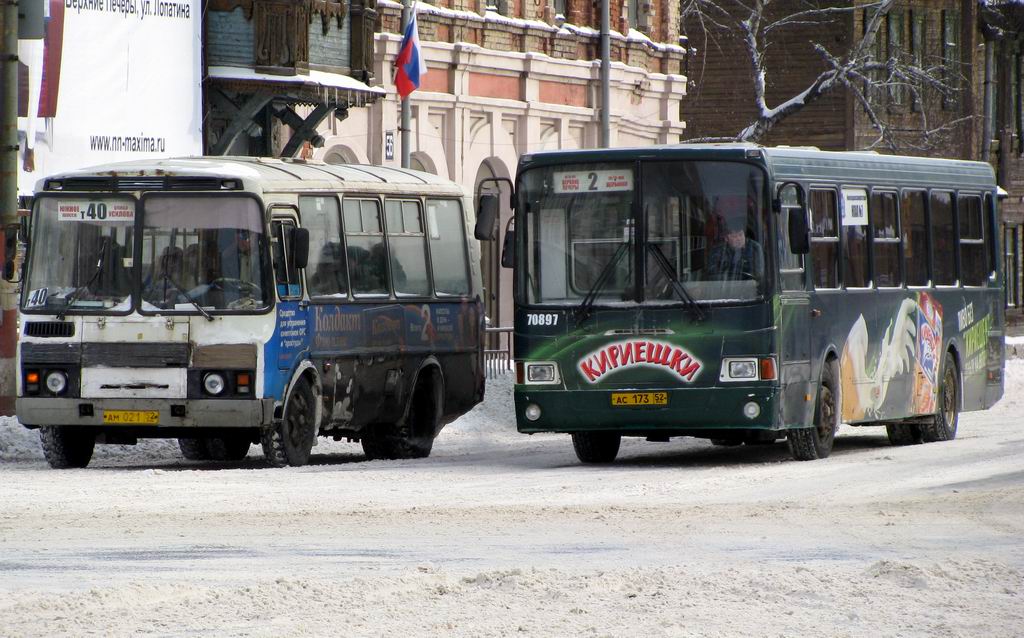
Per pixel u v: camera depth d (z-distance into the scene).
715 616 24.98
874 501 40.38
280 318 51.41
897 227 60.50
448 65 110.06
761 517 37.09
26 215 69.31
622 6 131.25
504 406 78.50
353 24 91.75
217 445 58.03
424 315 60.84
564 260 52.28
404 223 60.19
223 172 51.41
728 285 51.06
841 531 34.78
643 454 59.19
